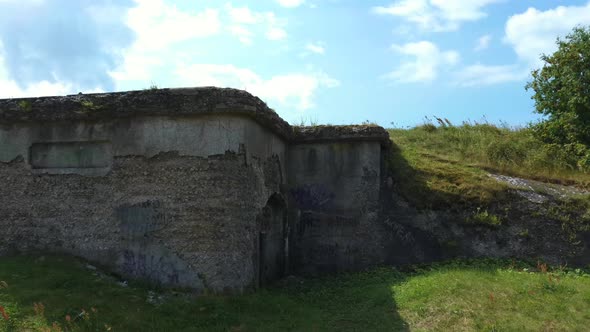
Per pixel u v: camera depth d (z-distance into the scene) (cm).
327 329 680
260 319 676
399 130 1475
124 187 778
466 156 1251
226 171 750
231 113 757
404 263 998
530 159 1227
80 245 785
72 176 802
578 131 1266
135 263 757
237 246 745
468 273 845
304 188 1050
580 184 1116
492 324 658
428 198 1023
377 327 686
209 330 623
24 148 827
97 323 592
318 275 1009
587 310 700
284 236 1009
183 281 737
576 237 962
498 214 999
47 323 580
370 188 1031
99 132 799
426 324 679
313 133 1050
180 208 752
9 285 669
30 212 812
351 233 1021
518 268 925
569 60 1327
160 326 616
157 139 774
